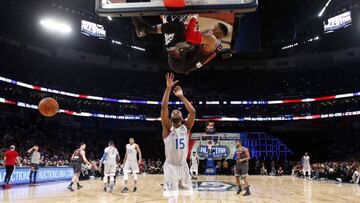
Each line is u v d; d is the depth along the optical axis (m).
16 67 26.20
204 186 13.38
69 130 29.41
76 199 8.62
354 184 16.36
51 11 28.06
